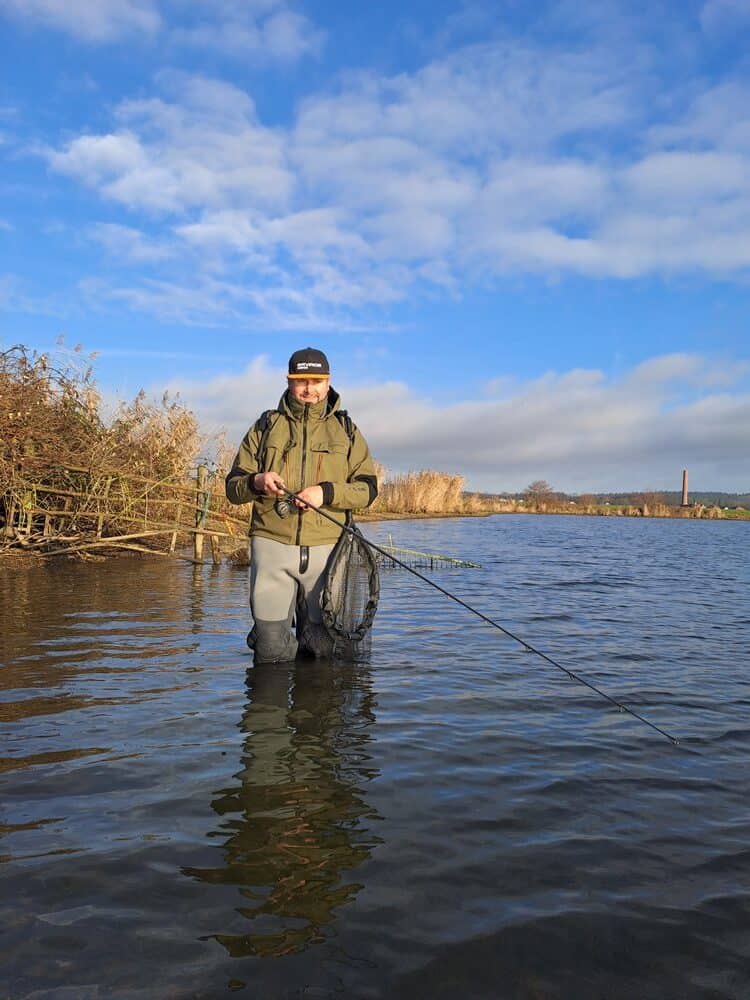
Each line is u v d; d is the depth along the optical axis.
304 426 4.86
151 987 1.71
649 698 4.39
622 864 2.36
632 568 13.83
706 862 2.38
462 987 1.74
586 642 6.14
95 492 11.26
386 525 28.09
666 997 1.73
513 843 2.48
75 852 2.32
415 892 2.15
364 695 4.26
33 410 10.47
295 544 4.82
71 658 4.93
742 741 3.64
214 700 4.04
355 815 2.66
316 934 1.93
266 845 2.40
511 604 8.41
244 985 1.73
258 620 4.86
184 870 2.23
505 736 3.62
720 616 7.82
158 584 8.95
